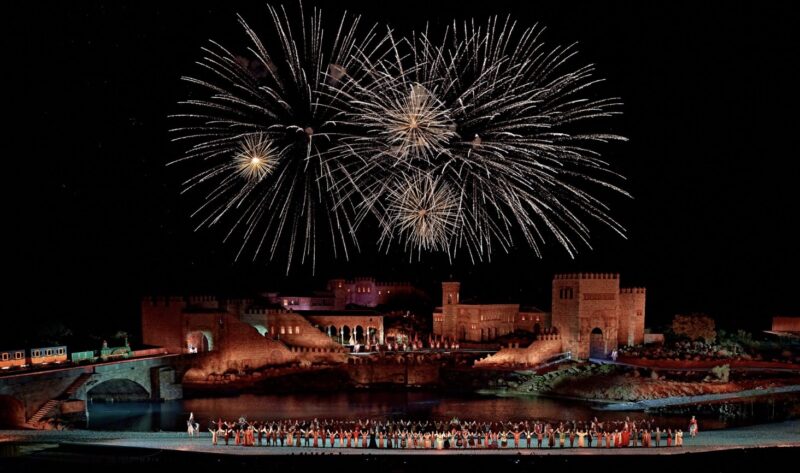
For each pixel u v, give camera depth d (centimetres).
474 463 5209
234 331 11950
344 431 7175
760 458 5372
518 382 11219
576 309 12244
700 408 9244
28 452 5444
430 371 11788
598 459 5378
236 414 9006
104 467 4897
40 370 8156
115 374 9250
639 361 11488
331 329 15162
